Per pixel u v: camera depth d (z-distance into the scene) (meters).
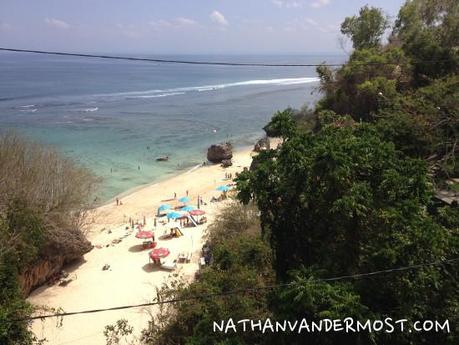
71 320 21.94
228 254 18.19
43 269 25.23
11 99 114.56
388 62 34.66
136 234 32.69
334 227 13.50
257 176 14.45
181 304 16.45
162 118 91.06
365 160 12.75
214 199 43.28
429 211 16.55
